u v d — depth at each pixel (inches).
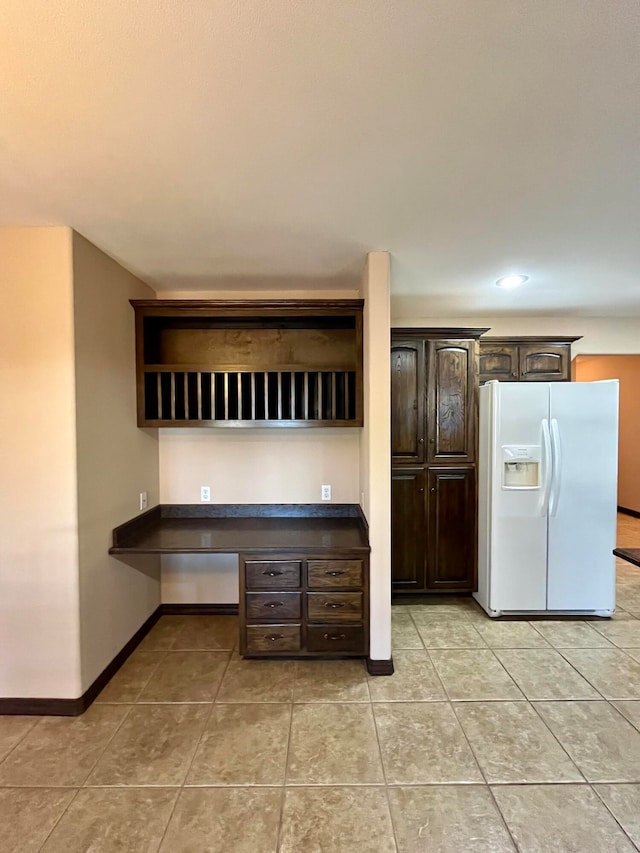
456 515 139.9
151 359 122.3
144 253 97.7
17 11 38.4
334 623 104.0
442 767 73.2
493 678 98.7
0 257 84.7
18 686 87.3
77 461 86.4
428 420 138.9
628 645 113.3
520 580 127.6
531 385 126.5
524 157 61.9
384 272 98.0
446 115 52.7
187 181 67.8
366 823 63.2
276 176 66.5
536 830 62.1
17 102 49.6
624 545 196.2
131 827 62.7
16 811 65.4
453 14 39.1
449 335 137.8
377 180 67.9
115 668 101.4
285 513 129.6
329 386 122.8
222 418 126.7
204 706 89.5
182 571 132.8
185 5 37.9
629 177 67.4
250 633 105.1
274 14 38.9
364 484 111.7
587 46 42.6
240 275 113.7
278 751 76.9
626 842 60.3
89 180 67.3
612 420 126.3
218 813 64.8
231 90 48.1
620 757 75.4
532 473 130.0
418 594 141.3
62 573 86.4
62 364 85.3
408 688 95.1
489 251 98.0
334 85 47.4
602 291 132.1
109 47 42.3
